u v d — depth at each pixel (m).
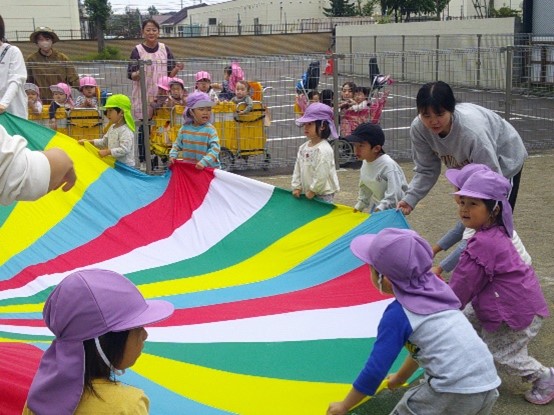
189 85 17.28
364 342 4.58
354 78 19.09
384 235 3.38
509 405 4.55
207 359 4.33
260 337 4.64
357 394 3.38
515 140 5.26
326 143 6.49
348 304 5.08
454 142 4.94
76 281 2.47
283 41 38.97
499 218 4.30
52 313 2.44
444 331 3.29
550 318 5.75
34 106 9.98
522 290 4.32
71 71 10.98
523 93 15.70
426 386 3.38
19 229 5.98
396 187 5.91
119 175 6.70
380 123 15.32
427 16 43.41
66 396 2.42
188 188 6.58
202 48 38.00
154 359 4.24
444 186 10.42
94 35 49.72
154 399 3.75
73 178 2.74
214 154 7.52
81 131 10.09
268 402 3.94
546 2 20.25
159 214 6.48
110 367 2.51
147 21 10.79
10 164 2.45
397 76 21.31
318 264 5.69
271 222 6.21
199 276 5.75
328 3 61.78
